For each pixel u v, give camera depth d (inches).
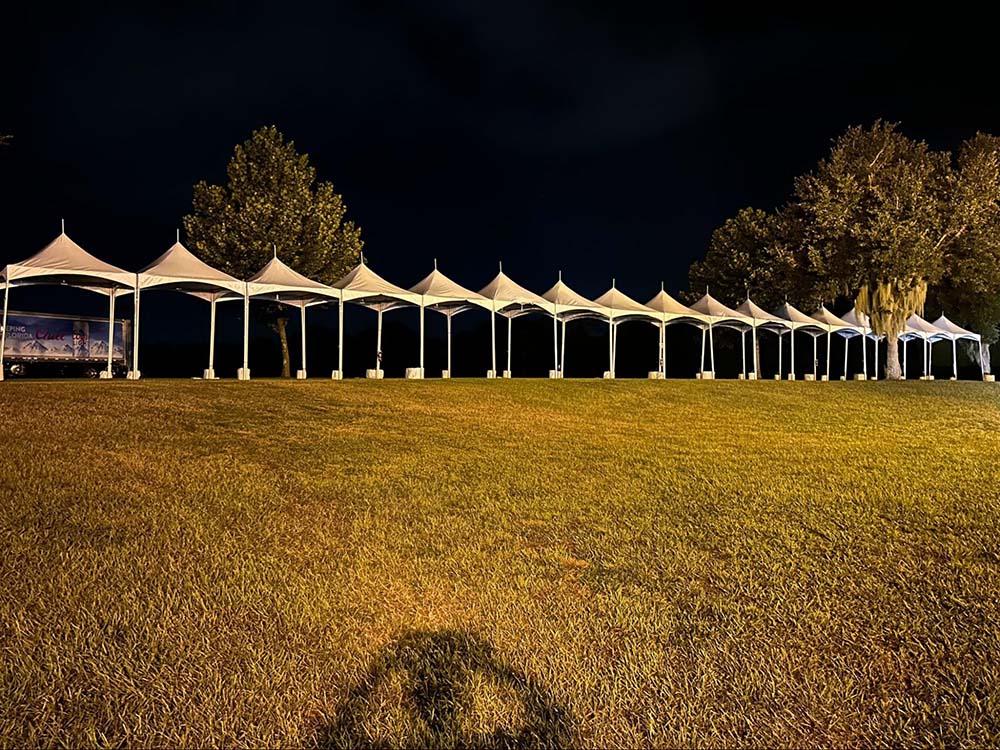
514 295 1057.5
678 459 364.8
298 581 173.9
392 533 214.4
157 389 550.9
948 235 1258.6
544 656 137.0
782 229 1460.4
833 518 239.6
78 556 183.0
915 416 665.0
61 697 120.1
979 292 1381.6
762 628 150.3
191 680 126.6
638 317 1201.4
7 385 536.1
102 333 1037.8
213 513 227.0
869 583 176.7
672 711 118.0
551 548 203.8
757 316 1326.3
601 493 274.5
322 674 129.5
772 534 219.6
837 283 1364.4
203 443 346.6
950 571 186.2
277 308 1172.5
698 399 760.3
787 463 357.4
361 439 393.1
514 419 542.9
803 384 973.2
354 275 984.9
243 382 669.3
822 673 131.2
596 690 124.4
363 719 115.2
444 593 168.7
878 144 1333.7
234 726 112.9
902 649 140.9
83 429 358.3
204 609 155.5
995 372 1838.1
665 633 147.3
